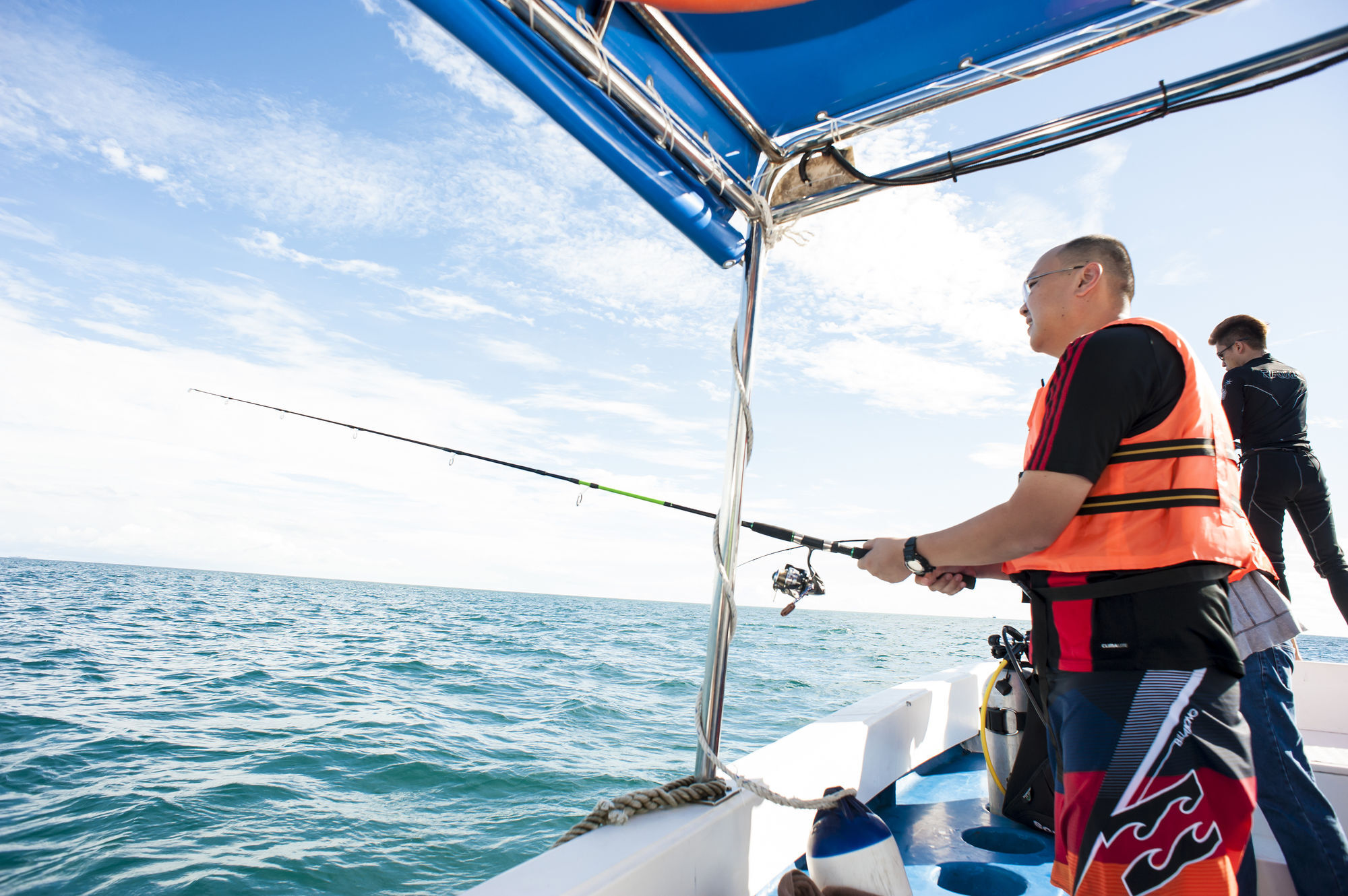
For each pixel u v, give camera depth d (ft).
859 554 4.25
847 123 5.44
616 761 25.09
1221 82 4.29
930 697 8.29
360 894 13.51
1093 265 3.79
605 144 4.56
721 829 4.29
